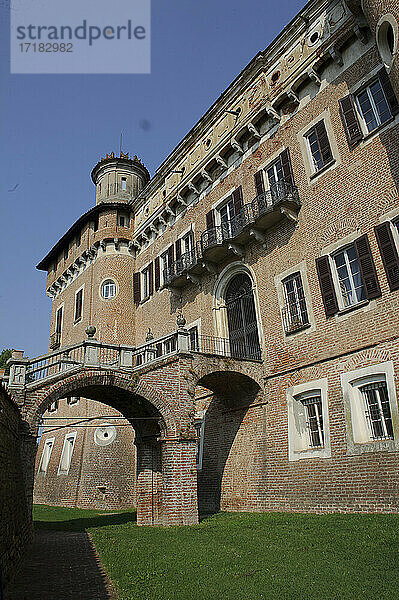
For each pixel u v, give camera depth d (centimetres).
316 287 1769
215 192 2509
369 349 1516
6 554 885
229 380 1948
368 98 1731
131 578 853
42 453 3634
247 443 1931
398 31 1378
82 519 2123
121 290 3269
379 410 1463
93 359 1667
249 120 2239
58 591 793
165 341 1967
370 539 1002
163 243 3008
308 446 1688
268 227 2059
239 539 1172
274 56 2183
